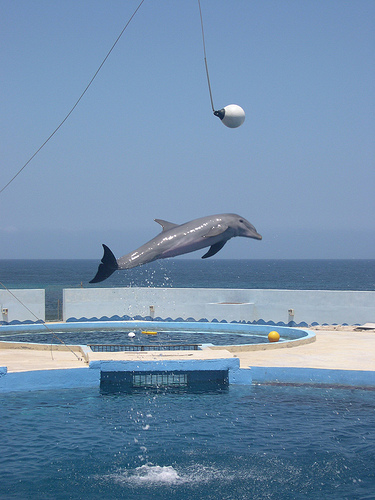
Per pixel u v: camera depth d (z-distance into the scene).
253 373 16.88
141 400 14.72
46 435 11.87
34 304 29.08
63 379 16.02
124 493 9.29
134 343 23.05
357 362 17.75
